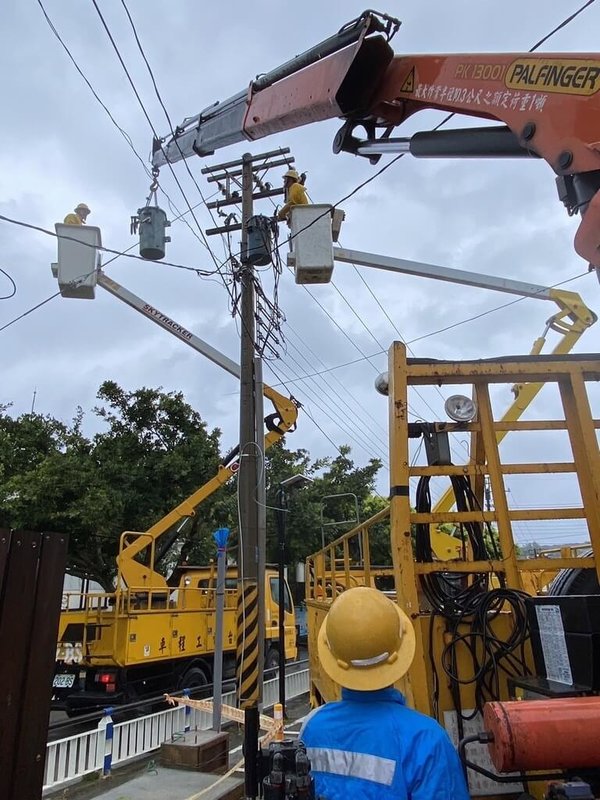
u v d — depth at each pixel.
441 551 7.21
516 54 2.98
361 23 3.85
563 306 8.52
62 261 6.77
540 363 3.35
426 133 3.57
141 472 15.66
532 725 1.94
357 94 3.93
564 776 2.04
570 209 2.65
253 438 8.17
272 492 21.47
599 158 2.46
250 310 8.30
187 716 8.08
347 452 25.84
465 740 2.17
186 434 17.05
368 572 5.50
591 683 2.26
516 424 3.35
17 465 15.40
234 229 9.73
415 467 3.26
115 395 16.77
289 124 4.77
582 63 2.63
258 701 6.83
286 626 13.52
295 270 6.58
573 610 2.40
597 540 3.13
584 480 3.24
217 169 9.94
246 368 8.34
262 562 7.85
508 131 3.17
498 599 3.07
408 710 1.96
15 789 2.55
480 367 3.32
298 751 1.91
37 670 2.70
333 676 2.03
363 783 1.81
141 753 7.21
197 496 10.98
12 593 2.64
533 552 8.01
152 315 8.96
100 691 8.99
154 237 6.91
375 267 8.26
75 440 16.06
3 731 2.53
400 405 3.26
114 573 15.78
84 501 13.79
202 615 10.88
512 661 2.96
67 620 9.43
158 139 6.87
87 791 6.15
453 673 2.96
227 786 5.87
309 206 6.62
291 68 4.62
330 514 24.30
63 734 8.72
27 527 13.93
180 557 17.14
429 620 3.08
